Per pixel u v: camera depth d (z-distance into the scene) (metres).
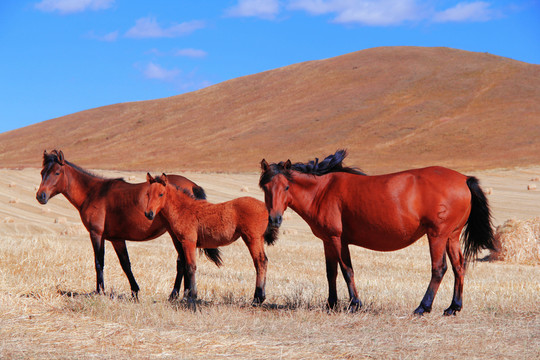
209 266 15.45
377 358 5.78
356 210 8.09
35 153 111.75
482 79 101.69
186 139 103.69
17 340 6.14
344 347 6.15
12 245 12.76
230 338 6.48
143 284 10.75
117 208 9.48
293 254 18.70
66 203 38.97
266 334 6.73
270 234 8.84
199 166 81.06
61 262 11.75
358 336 6.62
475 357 5.77
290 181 8.47
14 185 44.56
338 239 8.34
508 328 6.93
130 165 87.00
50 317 7.27
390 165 69.06
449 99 95.38
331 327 7.12
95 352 5.84
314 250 19.61
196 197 9.08
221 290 10.78
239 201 8.74
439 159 69.50
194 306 8.26
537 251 18.83
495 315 7.82
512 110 85.06
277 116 107.25
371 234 8.12
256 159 83.81
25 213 34.94
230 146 94.31
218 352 5.93
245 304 8.88
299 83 124.44
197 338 6.45
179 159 89.62
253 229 8.68
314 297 9.48
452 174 8.03
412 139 80.75
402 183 7.93
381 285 12.09
